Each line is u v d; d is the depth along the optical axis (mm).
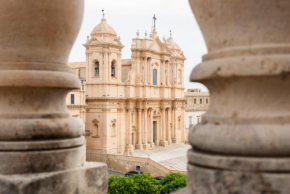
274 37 2648
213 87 2912
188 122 78500
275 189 2488
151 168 49031
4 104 3945
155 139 66812
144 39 63125
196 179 2811
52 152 3857
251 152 2562
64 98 4246
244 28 2703
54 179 3803
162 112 67438
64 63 4188
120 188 26344
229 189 2609
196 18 3059
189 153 2924
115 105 57344
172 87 70250
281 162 2490
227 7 2729
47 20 3857
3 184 3678
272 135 2529
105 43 55375
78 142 4098
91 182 4188
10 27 3842
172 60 70875
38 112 3941
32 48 3930
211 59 2891
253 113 2684
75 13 4086
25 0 3758
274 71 2559
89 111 56438
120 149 58281
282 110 2668
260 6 2627
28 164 3777
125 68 65812
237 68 2641
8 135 3805
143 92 62719
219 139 2666
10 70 3861
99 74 56031
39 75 3863
